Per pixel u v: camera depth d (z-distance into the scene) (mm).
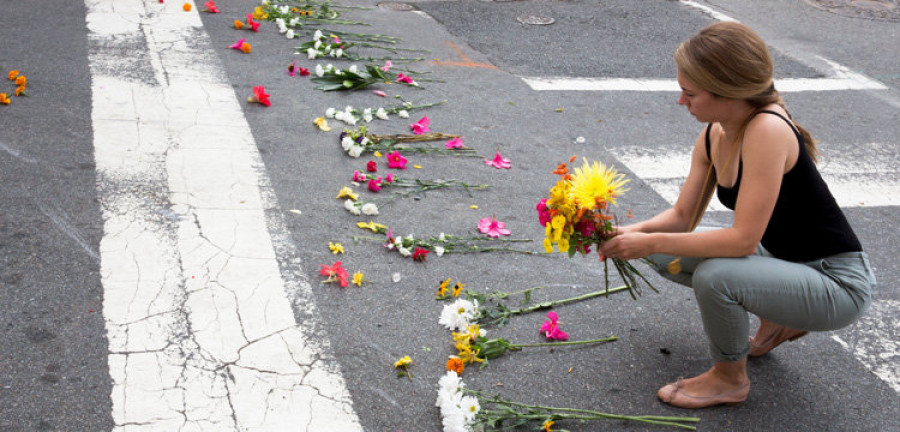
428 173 4855
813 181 2705
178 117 5109
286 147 4922
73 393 2801
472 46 7535
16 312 3168
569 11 9039
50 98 5129
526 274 3895
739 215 2678
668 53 7898
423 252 3873
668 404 3051
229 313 3322
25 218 3811
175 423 2725
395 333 3332
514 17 8609
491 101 6195
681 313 3680
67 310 3217
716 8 9766
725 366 2971
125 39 6352
